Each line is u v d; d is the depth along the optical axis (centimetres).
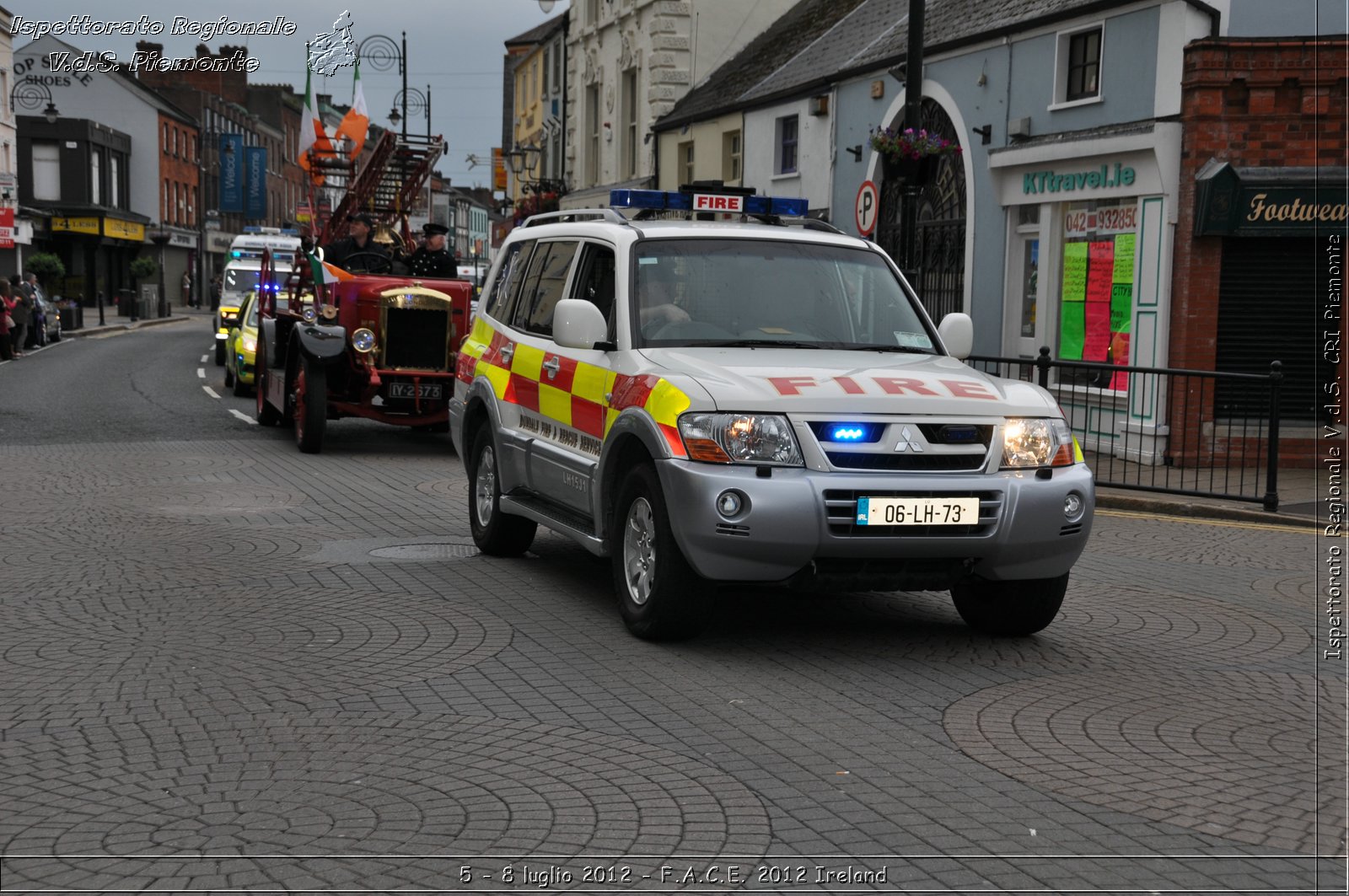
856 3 2728
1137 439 1421
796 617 746
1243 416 1266
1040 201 1717
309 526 1020
